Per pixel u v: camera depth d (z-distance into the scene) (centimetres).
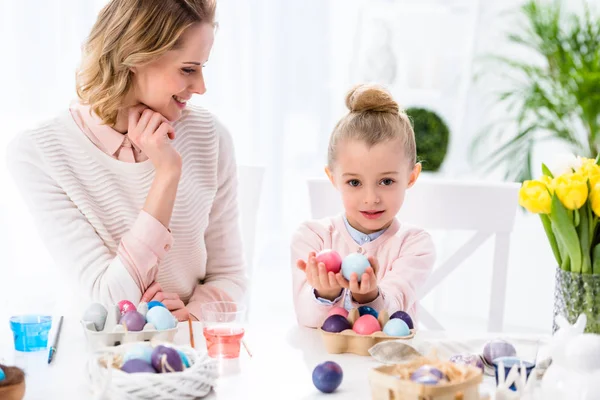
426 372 95
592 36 323
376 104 159
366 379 114
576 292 123
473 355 116
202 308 127
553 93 328
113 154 161
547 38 325
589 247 122
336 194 186
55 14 279
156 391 101
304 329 142
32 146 160
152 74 151
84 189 162
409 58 336
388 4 332
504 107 346
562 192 120
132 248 151
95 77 154
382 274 165
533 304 342
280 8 320
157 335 122
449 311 349
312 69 327
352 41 331
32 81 281
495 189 183
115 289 149
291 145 331
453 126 339
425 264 163
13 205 274
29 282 275
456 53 338
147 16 146
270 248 339
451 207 184
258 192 196
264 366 120
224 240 181
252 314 342
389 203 159
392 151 156
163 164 154
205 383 105
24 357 124
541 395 103
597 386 97
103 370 102
